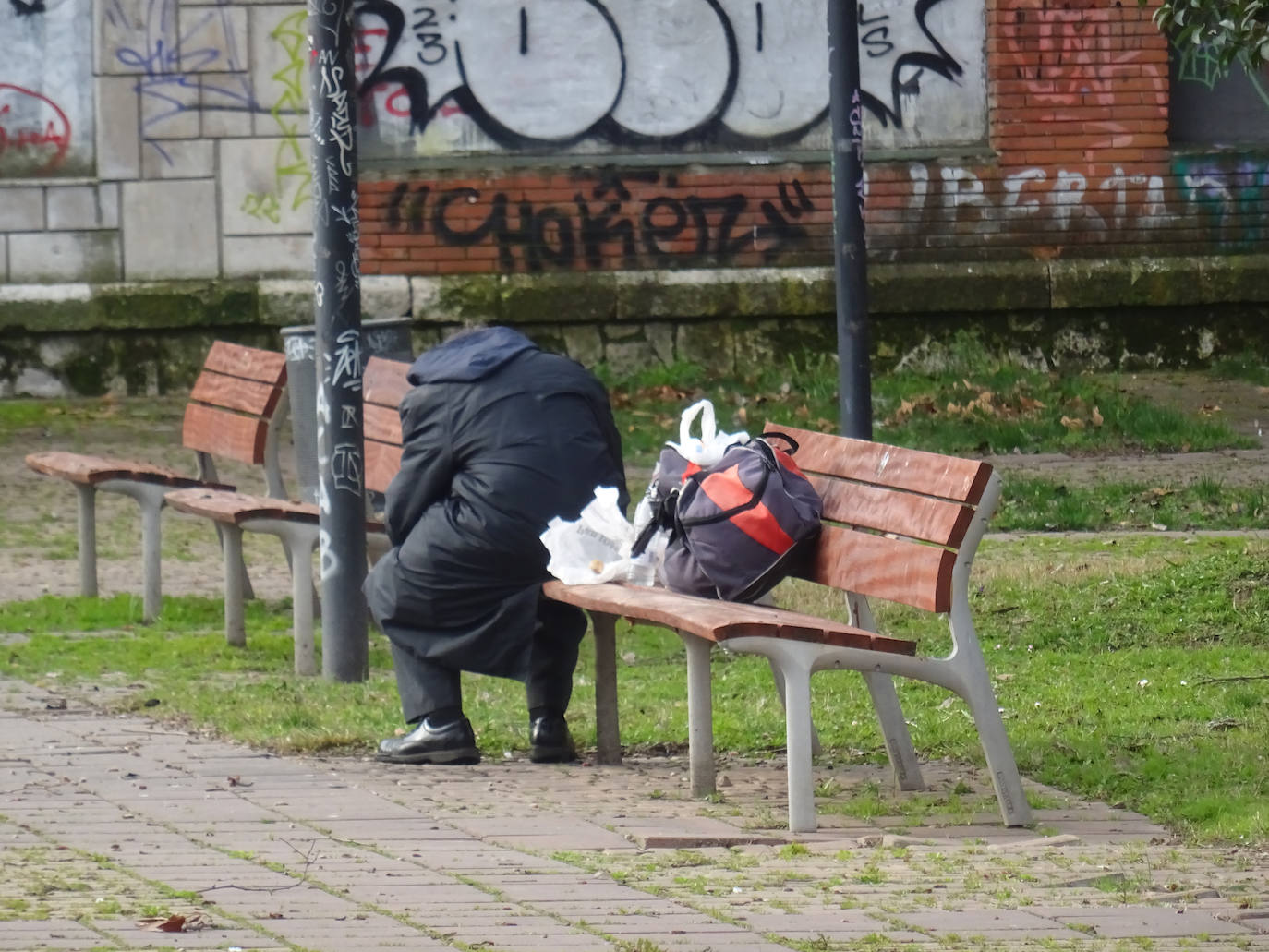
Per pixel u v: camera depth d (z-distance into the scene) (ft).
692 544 46.19
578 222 133.49
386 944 29.94
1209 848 38.88
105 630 68.64
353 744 50.26
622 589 46.57
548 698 48.93
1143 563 74.79
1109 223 137.08
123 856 36.96
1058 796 44.47
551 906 32.91
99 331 129.80
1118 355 136.56
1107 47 136.36
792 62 135.95
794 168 134.51
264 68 130.31
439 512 48.75
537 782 46.11
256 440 73.67
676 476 47.47
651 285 132.46
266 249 131.03
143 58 129.80
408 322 75.41
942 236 136.26
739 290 132.87
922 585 42.06
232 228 130.82
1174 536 85.35
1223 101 139.74
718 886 34.76
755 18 135.54
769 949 29.89
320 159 59.00
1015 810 41.39
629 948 29.58
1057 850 38.68
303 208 131.03
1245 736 49.32
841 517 46.26
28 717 53.21
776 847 38.99
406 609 48.67
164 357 130.52
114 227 130.21
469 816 41.47
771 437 50.19
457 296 131.44
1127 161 136.87
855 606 47.01
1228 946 30.45
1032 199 136.46
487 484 48.19
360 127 133.59
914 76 136.56
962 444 111.24
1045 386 125.80
